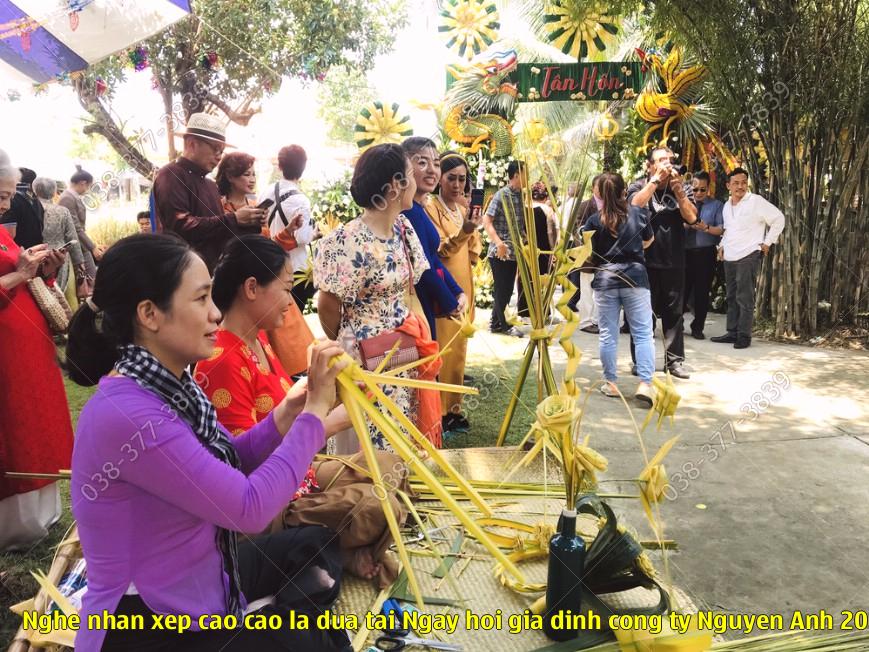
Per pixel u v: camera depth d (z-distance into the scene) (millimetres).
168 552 1405
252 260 2045
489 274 8016
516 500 2752
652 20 6691
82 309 1474
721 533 2949
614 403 4703
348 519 2197
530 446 3307
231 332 2090
